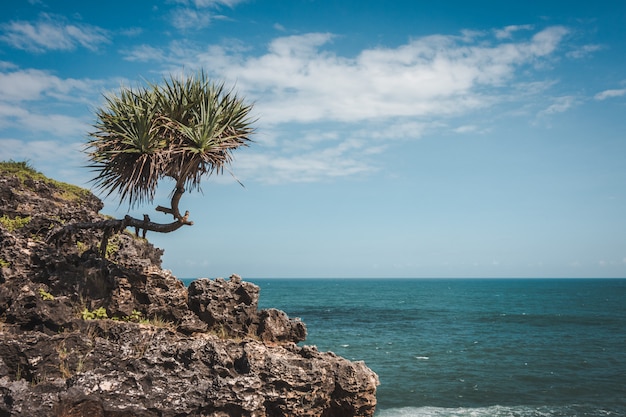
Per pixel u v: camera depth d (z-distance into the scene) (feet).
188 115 63.72
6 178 73.10
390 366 159.02
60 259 60.39
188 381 51.60
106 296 61.11
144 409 48.39
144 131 58.95
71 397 45.98
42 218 68.33
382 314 363.97
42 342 50.90
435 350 192.85
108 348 53.01
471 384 133.59
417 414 106.52
